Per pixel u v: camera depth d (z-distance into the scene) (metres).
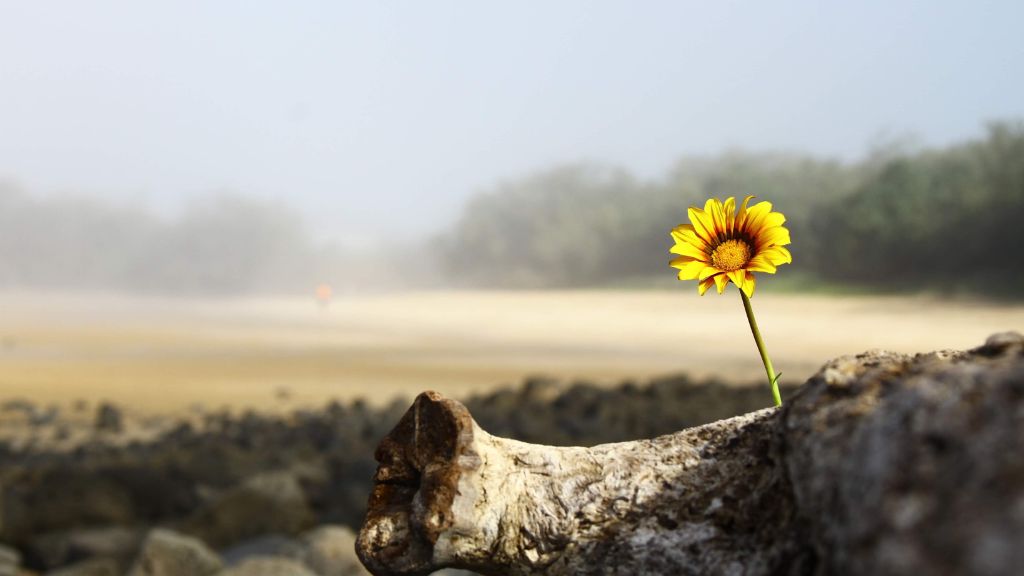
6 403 7.60
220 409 7.38
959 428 0.48
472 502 0.63
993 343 0.57
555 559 0.63
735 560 0.60
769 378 0.84
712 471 0.64
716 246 0.85
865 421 0.52
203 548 2.59
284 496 3.31
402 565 0.64
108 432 6.33
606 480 0.65
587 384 6.67
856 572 0.47
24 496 3.54
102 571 2.73
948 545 0.44
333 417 6.39
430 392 0.66
